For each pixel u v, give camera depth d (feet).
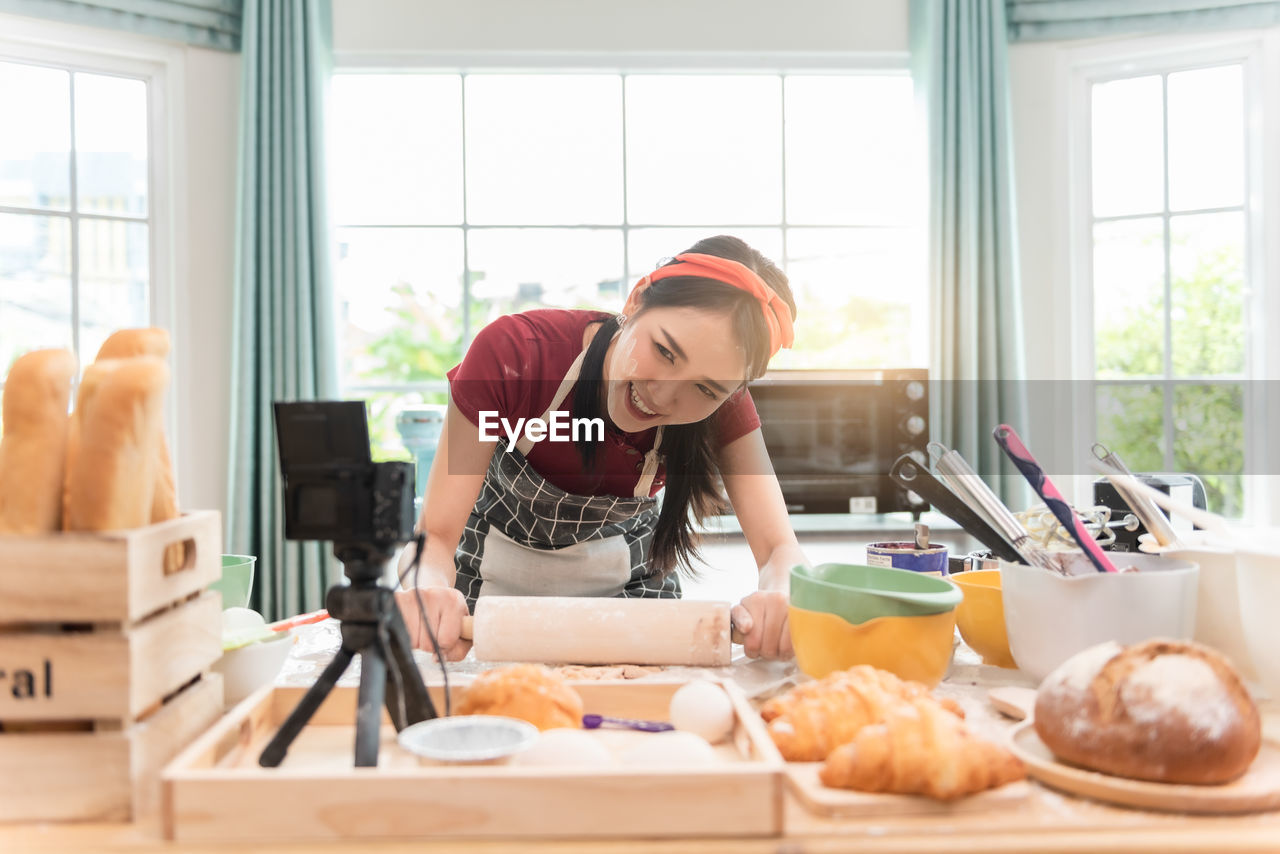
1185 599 2.31
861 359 9.13
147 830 1.68
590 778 1.62
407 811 1.60
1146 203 8.38
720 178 8.98
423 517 3.83
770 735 1.97
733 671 2.77
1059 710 1.88
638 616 2.80
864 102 8.93
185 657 1.95
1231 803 1.70
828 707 1.99
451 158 8.71
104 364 1.81
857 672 2.14
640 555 4.43
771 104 8.92
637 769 1.63
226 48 7.96
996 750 1.78
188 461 8.04
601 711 2.28
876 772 1.73
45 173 7.67
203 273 8.06
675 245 8.96
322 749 2.06
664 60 8.44
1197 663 1.81
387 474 1.93
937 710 1.82
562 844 1.60
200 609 2.04
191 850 1.59
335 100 8.45
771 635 2.80
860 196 9.04
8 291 7.61
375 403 9.64
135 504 1.82
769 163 8.97
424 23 8.23
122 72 7.81
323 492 1.94
